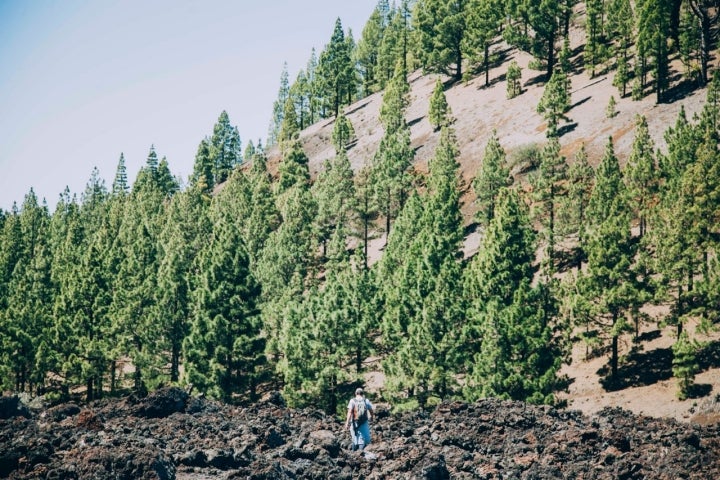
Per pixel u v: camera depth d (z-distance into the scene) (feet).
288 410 82.07
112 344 184.55
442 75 453.58
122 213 395.75
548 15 344.28
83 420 62.95
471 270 159.02
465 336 136.36
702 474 57.52
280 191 378.12
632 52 333.21
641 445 66.39
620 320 153.38
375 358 184.14
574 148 268.00
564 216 199.82
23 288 219.20
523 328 131.03
